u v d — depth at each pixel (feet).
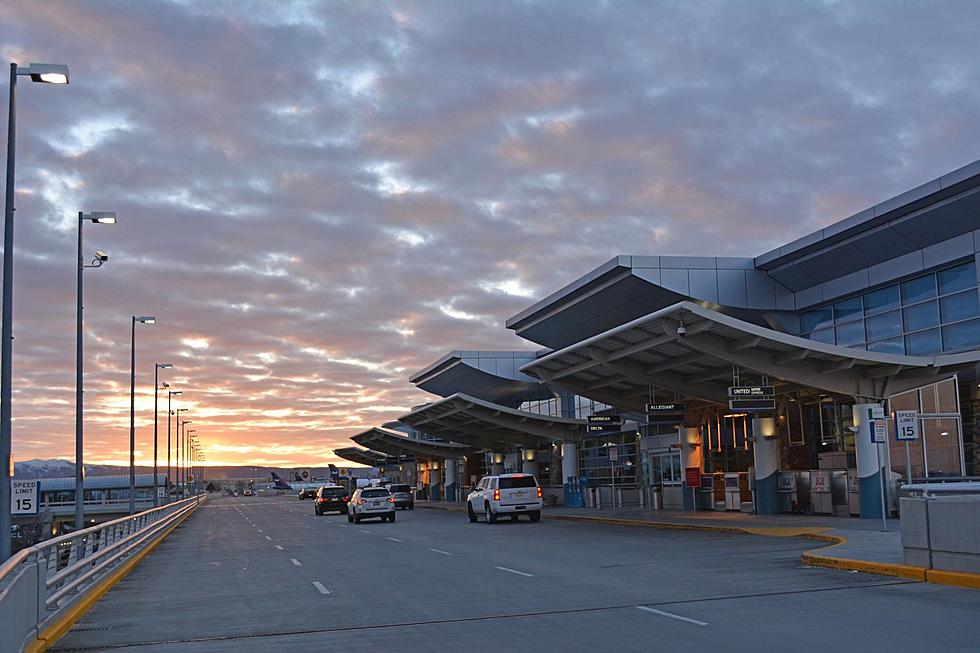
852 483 96.89
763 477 108.47
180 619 44.42
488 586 53.31
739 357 91.25
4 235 59.41
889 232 98.63
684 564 61.16
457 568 64.80
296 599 50.67
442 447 260.62
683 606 42.47
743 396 92.89
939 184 89.15
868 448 92.12
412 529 121.08
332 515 191.11
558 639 35.29
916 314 100.42
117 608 49.29
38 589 36.65
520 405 223.10
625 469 169.58
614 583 52.37
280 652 34.81
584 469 191.62
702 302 118.01
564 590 50.08
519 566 64.59
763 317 120.78
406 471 331.57
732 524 93.71
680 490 139.23
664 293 119.75
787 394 115.75
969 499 46.39
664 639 34.32
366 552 83.10
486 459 250.78
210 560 80.69
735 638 33.96
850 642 32.35
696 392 114.01
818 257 109.50
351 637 37.73
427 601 47.85
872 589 45.80
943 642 31.86
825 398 112.78
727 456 131.75
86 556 53.11
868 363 90.79
